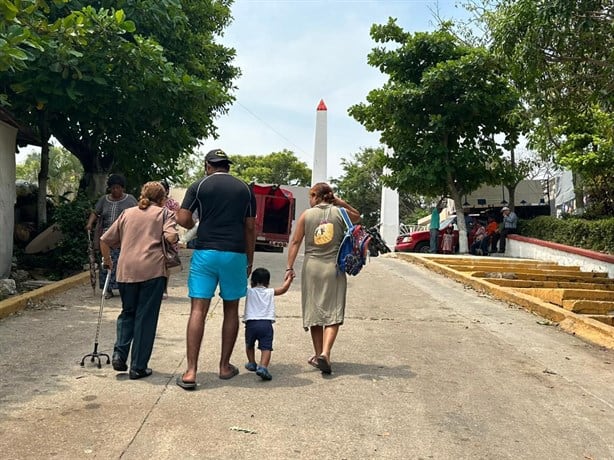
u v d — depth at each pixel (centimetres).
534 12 988
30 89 1151
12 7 743
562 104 1135
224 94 1374
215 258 546
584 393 582
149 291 558
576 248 1741
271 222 2027
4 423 445
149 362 616
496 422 491
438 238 2303
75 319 803
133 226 569
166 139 1550
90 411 473
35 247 1305
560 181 2597
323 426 464
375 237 631
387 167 2325
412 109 2134
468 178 2230
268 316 584
